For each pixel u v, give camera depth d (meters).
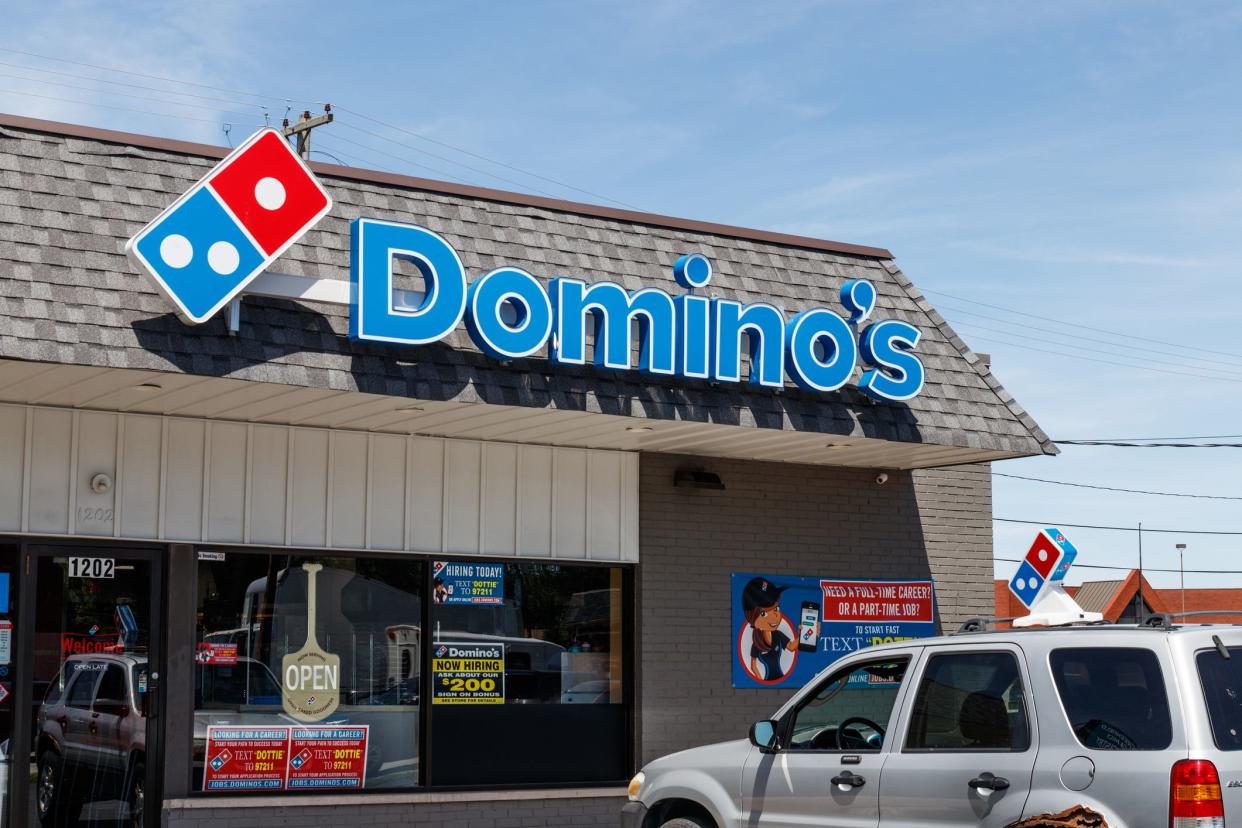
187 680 11.66
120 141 10.93
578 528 13.57
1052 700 7.77
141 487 11.61
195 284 9.87
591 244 12.80
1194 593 48.47
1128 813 7.27
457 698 12.93
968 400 13.71
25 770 10.98
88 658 11.35
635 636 13.74
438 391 10.90
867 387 12.84
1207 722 7.27
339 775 12.30
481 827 12.81
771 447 13.72
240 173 10.16
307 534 12.28
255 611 12.10
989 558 15.88
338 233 11.42
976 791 7.87
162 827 11.43
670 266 13.10
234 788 11.85
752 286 13.38
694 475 14.05
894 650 8.73
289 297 10.45
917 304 14.35
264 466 12.16
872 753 8.51
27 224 9.93
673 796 9.52
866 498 15.16
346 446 12.55
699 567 14.10
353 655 12.49
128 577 11.59
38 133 10.60
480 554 13.07
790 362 12.52
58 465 11.31
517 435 13.01
